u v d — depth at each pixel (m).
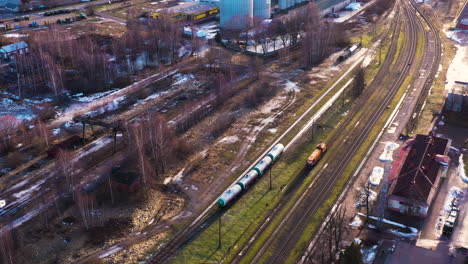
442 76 175.12
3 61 184.38
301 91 162.12
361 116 144.50
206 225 96.62
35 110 146.12
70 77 172.12
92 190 107.06
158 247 90.19
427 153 110.38
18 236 91.50
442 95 157.38
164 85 168.00
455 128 135.00
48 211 100.12
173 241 91.94
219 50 198.38
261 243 91.00
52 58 173.62
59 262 85.81
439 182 108.25
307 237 92.50
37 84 164.88
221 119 139.88
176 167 117.38
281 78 174.00
